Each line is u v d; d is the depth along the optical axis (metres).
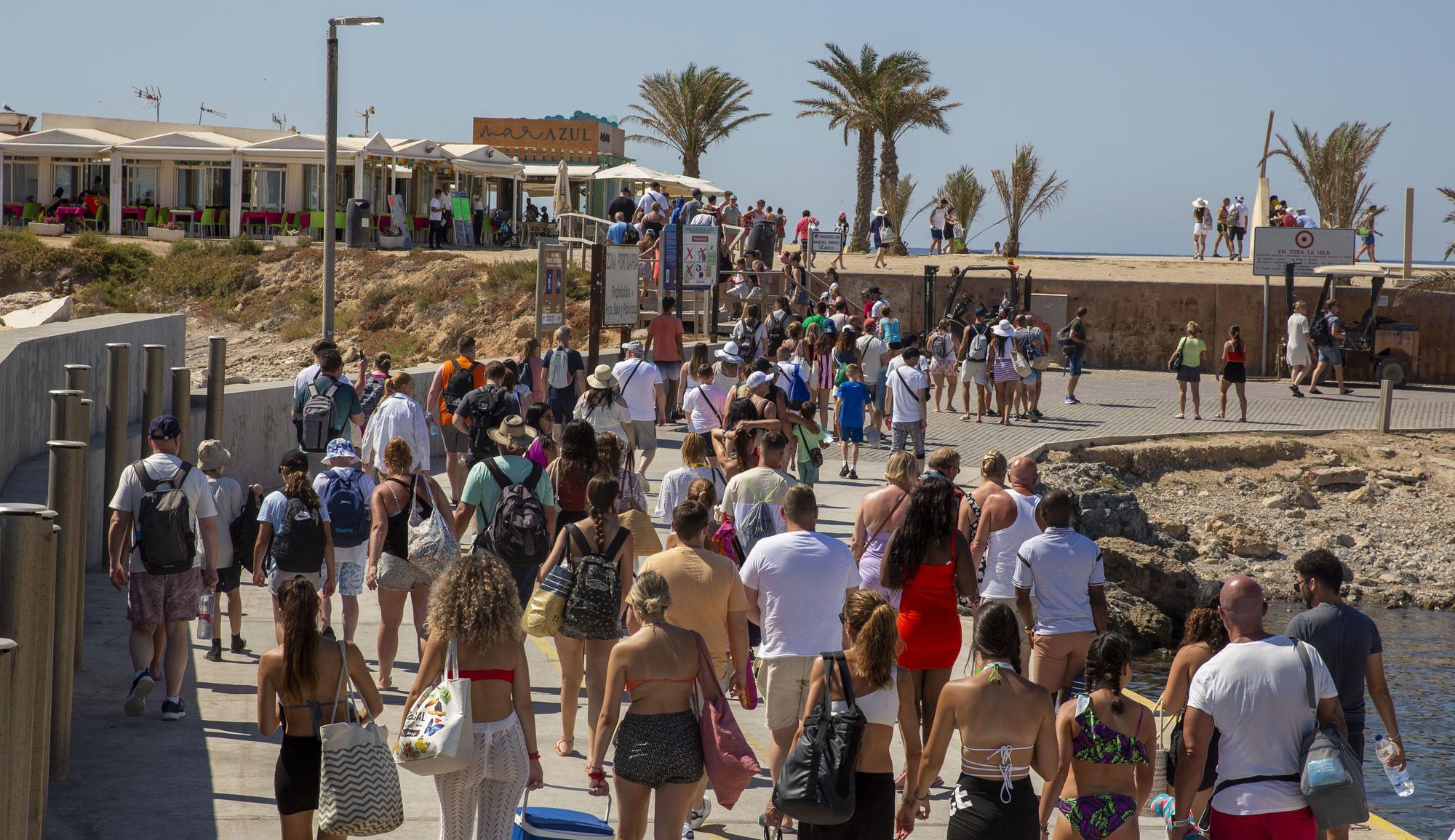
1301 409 39.19
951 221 65.56
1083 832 7.80
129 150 56.78
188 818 9.05
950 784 10.83
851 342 29.22
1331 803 7.52
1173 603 24.30
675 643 7.85
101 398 19.94
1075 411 36.94
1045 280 50.31
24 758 7.25
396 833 9.05
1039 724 7.61
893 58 67.50
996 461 12.21
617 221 46.53
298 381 17.06
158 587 11.01
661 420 24.73
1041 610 10.59
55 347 18.09
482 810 7.65
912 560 9.76
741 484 11.81
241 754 10.38
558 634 10.38
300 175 58.03
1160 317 49.31
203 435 19.23
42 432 17.69
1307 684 7.81
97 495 16.33
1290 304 46.78
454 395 19.30
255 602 15.24
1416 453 34.69
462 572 7.72
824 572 9.08
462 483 19.59
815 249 52.81
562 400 21.80
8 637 7.34
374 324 51.56
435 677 7.75
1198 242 68.06
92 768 9.90
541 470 11.63
